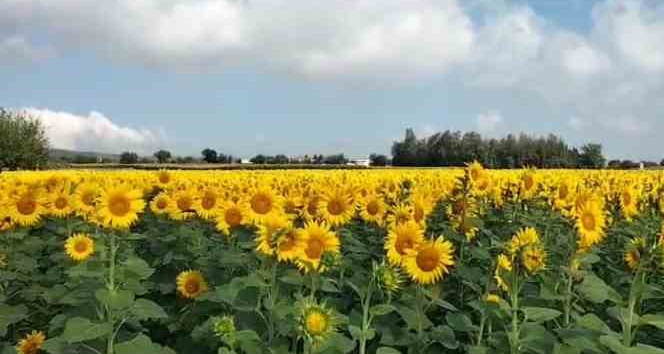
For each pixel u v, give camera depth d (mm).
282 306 6613
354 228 12219
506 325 7016
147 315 6680
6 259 10312
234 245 9781
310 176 27172
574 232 7270
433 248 6770
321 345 5656
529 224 11148
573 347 5863
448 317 6953
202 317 8547
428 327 7406
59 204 11656
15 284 10180
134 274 7414
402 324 7852
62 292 8867
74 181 20453
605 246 11156
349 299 8203
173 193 13219
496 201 14352
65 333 6344
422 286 6949
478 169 9781
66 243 10141
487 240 10688
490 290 7688
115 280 7469
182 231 10625
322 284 7211
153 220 13828
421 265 6750
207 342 7656
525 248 6395
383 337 6898
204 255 9914
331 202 9469
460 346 7422
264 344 6520
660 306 8062
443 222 11266
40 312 9664
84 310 7500
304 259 6664
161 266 10789
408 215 8992
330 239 6773
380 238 10727
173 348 8383
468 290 9070
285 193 15578
